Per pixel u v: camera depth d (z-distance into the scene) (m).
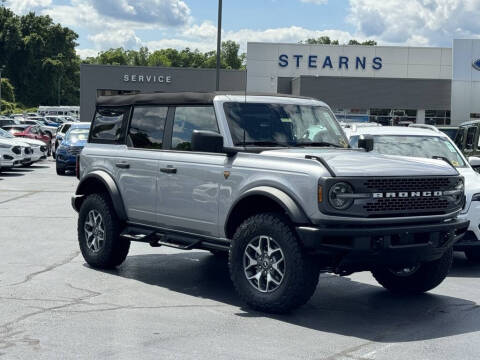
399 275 7.67
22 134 38.12
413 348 5.69
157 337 5.84
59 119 73.06
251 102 7.54
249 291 6.73
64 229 12.28
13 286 7.69
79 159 9.17
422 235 6.55
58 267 8.86
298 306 6.51
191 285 7.99
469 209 9.27
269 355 5.41
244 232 6.73
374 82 48.69
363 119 36.75
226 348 5.57
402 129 11.32
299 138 7.54
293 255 6.37
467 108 48.06
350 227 6.24
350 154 6.98
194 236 7.57
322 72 57.53
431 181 6.63
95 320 6.34
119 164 8.45
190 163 7.50
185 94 7.86
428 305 7.26
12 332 5.91
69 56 135.75
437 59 57.66
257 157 6.87
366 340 5.89
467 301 7.48
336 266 6.38
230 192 7.02
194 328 6.14
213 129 7.40
